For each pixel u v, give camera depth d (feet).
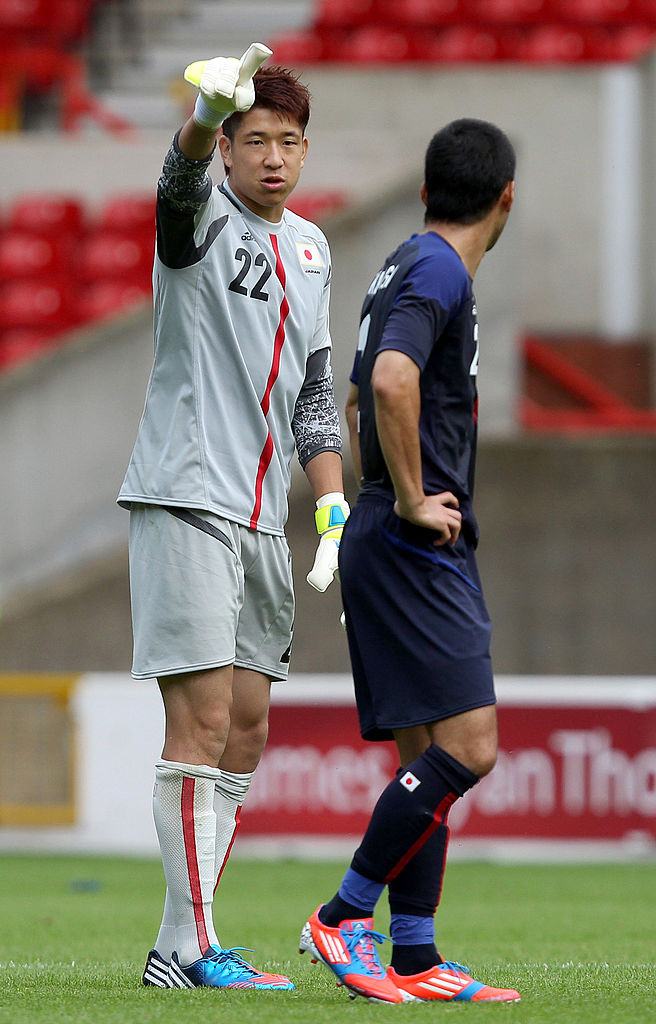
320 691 102.78
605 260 163.73
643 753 101.45
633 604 120.67
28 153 170.91
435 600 35.68
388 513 36.24
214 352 41.19
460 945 58.13
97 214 168.96
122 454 130.00
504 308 125.49
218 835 43.83
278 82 41.14
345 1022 30.99
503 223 37.73
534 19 191.42
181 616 40.16
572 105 164.25
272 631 43.45
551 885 86.84
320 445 44.04
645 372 158.81
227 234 41.09
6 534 129.80
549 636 120.57
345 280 124.47
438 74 164.76
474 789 101.86
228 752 43.62
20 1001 35.37
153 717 106.52
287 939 60.03
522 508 121.19
